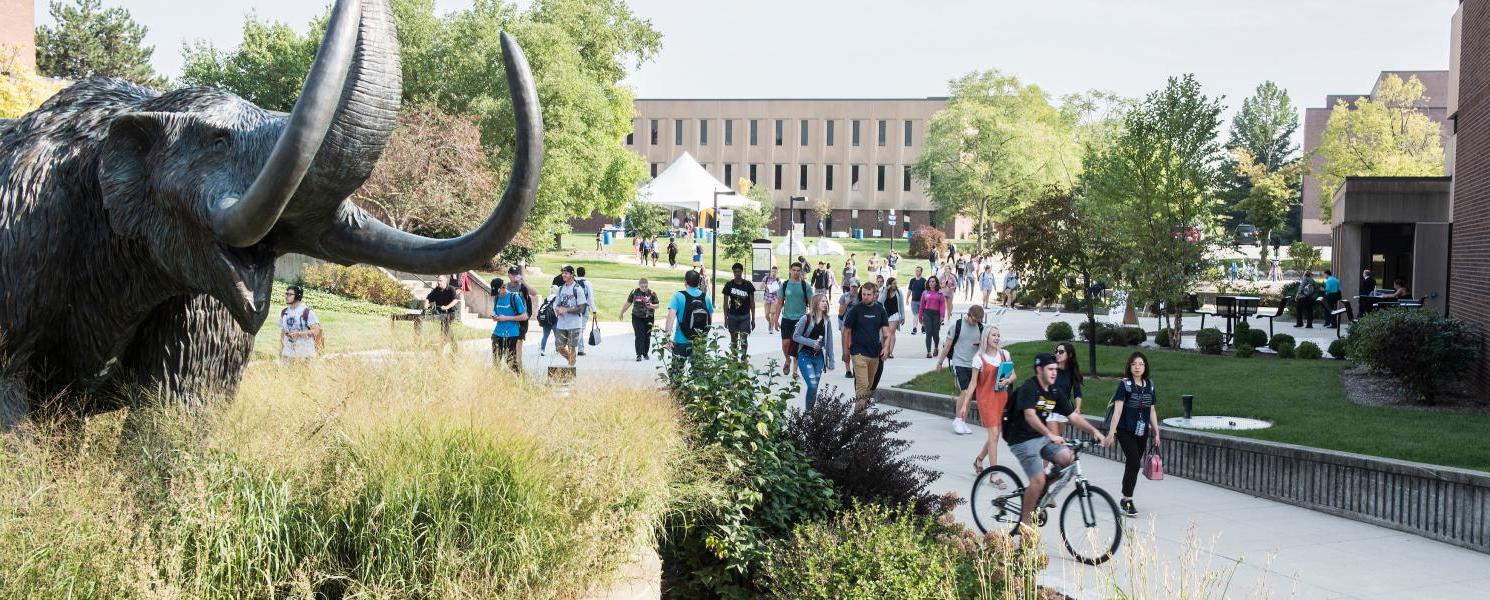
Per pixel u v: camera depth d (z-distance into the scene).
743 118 109.56
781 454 8.80
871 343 15.22
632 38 51.28
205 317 5.84
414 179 34.16
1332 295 31.19
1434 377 15.07
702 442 8.33
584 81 43.69
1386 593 8.58
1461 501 10.06
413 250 5.03
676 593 7.97
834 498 8.75
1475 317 16.16
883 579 6.96
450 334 9.67
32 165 5.50
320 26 49.50
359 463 6.04
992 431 11.94
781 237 91.44
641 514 6.64
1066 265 21.47
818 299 14.88
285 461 5.86
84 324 5.69
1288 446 11.82
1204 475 12.88
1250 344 22.81
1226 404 15.45
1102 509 10.12
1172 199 23.62
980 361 11.92
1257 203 79.75
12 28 31.12
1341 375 17.95
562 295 18.56
